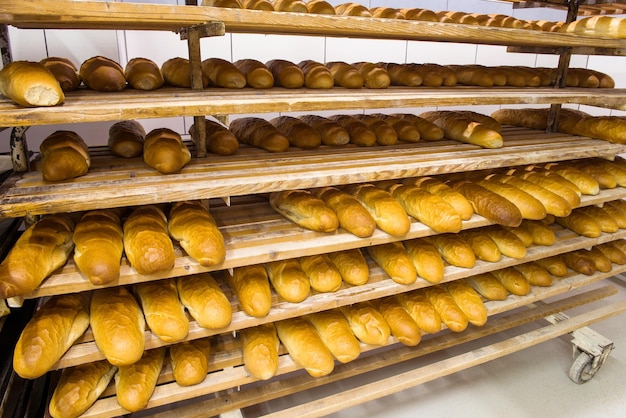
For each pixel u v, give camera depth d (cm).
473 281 213
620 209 244
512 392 229
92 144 255
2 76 124
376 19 145
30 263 117
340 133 197
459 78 246
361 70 210
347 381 232
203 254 133
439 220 167
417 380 195
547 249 209
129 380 140
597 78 276
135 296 154
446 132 223
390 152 188
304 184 144
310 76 192
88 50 237
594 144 216
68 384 135
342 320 173
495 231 206
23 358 117
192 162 161
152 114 119
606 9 285
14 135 143
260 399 179
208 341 164
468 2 323
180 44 258
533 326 286
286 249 148
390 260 177
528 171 224
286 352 170
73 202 119
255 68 183
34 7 101
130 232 137
